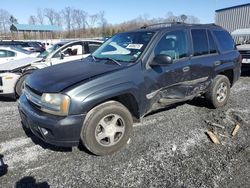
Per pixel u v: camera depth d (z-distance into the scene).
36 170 3.42
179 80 4.52
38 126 3.47
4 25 59.59
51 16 61.19
